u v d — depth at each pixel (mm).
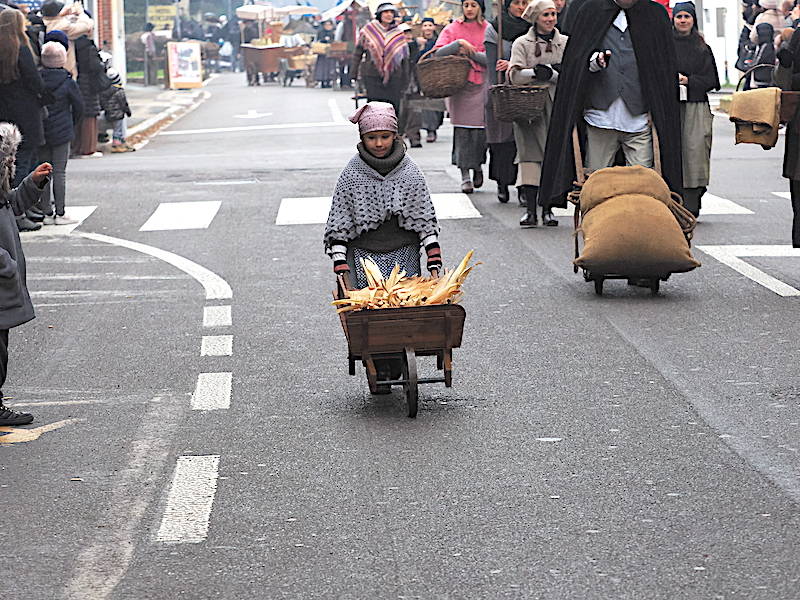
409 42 28094
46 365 10719
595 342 10984
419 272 9484
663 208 12648
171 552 6602
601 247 12430
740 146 27094
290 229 17453
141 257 15672
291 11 86125
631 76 13727
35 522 7070
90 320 12367
